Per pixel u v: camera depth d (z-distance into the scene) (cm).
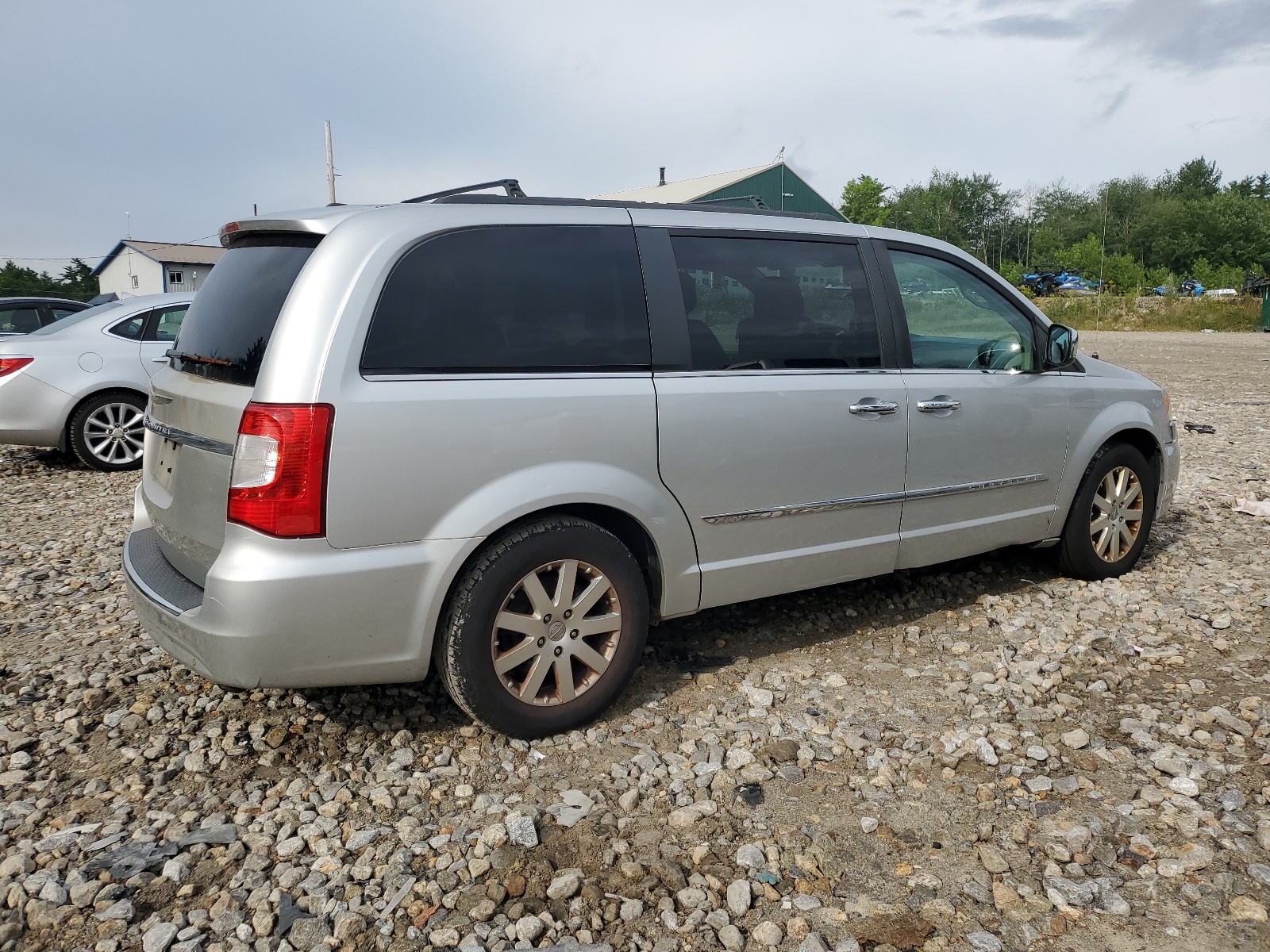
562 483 311
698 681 377
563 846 267
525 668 323
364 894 245
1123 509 497
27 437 815
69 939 229
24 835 272
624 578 332
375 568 285
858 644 417
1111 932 231
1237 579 497
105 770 308
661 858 262
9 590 494
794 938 230
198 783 300
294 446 272
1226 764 307
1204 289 5766
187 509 307
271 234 321
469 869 256
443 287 302
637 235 344
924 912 240
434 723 340
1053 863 258
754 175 3884
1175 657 396
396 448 284
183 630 288
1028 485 455
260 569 273
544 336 317
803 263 384
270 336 284
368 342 286
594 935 232
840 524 390
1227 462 845
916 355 412
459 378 298
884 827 277
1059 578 502
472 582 302
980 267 447
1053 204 7988
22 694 362
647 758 312
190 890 246
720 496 352
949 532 428
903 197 8212
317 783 299
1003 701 356
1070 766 309
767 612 453
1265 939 227
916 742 325
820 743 326
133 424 850
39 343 813
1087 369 487
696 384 344
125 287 5950
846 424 382
